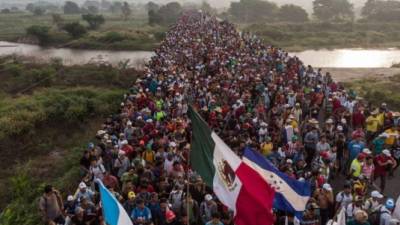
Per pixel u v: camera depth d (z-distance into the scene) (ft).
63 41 298.56
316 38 307.58
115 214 28.14
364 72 173.27
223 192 29.78
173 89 77.05
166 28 348.18
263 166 34.58
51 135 91.25
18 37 314.96
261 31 322.14
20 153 81.71
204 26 229.25
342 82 148.15
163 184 41.06
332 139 54.44
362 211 34.06
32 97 114.01
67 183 60.64
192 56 125.49
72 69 159.84
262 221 29.55
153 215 37.27
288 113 62.18
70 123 98.43
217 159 29.94
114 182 42.88
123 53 259.39
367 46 285.23
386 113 62.39
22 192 60.49
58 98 108.58
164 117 63.31
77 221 36.24
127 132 54.65
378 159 49.08
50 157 79.46
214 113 61.93
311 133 53.06
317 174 43.32
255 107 69.10
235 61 113.29
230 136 53.31
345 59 231.09
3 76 153.07
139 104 68.69
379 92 118.62
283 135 54.85
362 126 64.34
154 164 46.37
